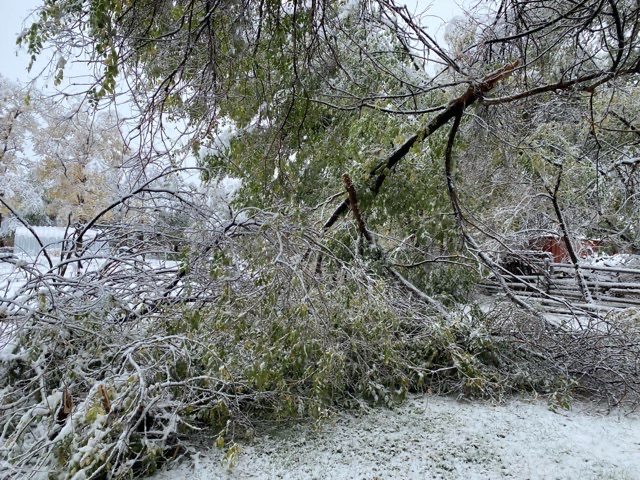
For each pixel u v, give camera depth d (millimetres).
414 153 6383
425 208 6582
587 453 3814
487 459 3658
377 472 3402
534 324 5602
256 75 5508
